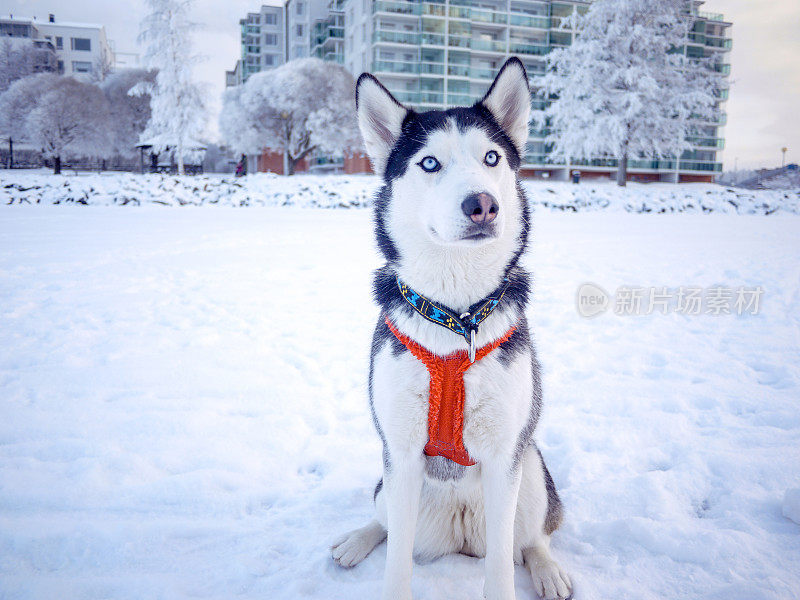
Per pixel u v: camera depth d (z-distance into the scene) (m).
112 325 5.31
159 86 33.69
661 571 2.05
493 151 1.99
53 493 2.57
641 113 27.95
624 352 4.72
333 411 3.60
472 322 1.78
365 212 18.22
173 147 36.41
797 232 13.53
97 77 56.72
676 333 5.26
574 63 28.61
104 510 2.48
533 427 2.03
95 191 18.80
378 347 1.98
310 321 5.59
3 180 18.80
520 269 2.07
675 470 2.74
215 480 2.75
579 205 21.69
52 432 3.18
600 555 2.17
